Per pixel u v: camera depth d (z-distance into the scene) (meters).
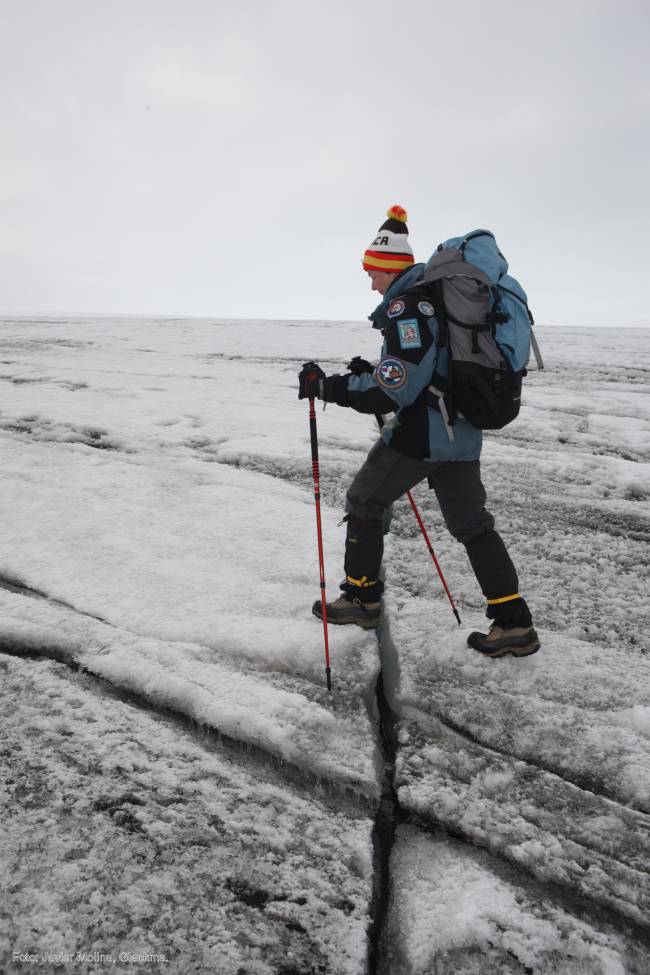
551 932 1.53
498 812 1.85
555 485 4.50
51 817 1.72
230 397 6.62
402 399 2.12
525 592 3.09
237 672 2.36
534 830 1.80
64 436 5.06
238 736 2.07
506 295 2.12
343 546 3.38
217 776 1.92
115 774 1.88
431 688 2.35
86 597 2.78
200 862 1.63
